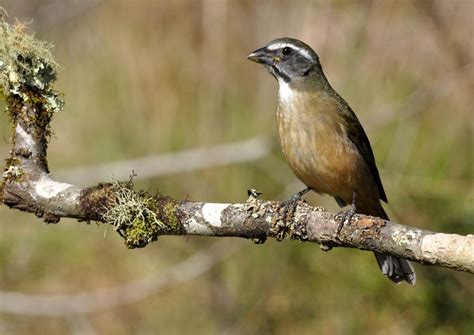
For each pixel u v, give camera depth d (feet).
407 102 45.34
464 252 20.52
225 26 47.03
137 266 47.78
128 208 23.76
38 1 53.36
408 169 44.16
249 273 44.91
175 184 47.37
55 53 50.57
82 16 50.29
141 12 48.11
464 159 44.24
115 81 48.78
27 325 47.57
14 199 24.40
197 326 45.34
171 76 47.57
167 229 23.97
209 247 46.19
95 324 47.03
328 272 43.91
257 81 46.83
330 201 44.50
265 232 23.59
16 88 24.50
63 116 49.70
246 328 44.37
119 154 48.47
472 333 42.37
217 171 46.57
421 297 43.06
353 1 45.93
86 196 23.97
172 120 47.60
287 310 44.14
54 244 48.96
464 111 44.98
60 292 48.11
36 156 24.61
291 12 46.65
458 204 43.29
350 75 45.65
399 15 45.80
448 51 45.80
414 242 21.34
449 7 45.85
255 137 46.65
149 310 46.57
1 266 49.11
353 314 43.57
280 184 45.93
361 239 22.20
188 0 47.37
